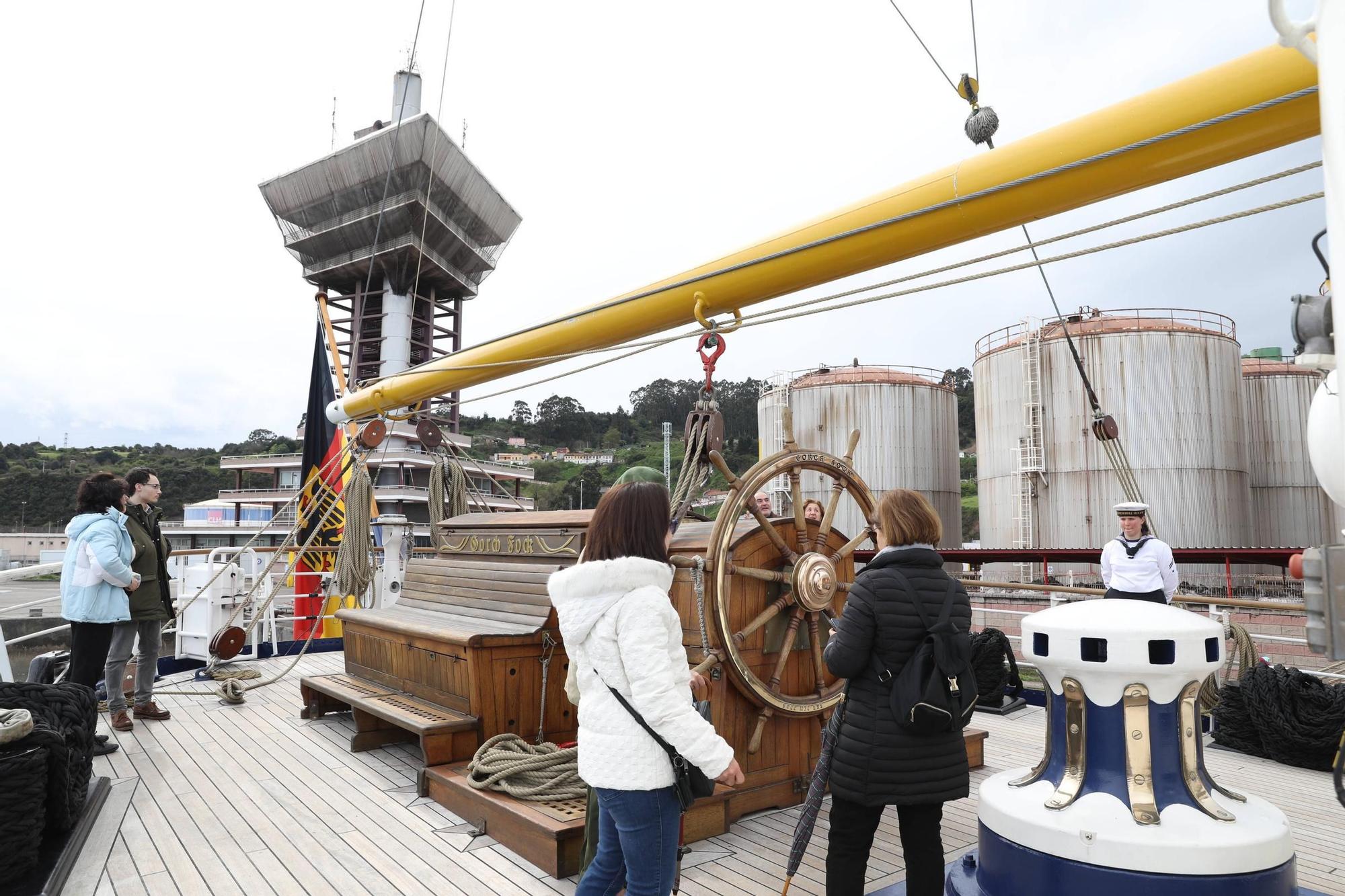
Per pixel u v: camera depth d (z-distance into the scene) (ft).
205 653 23.71
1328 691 14.75
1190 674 7.31
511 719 12.87
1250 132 8.34
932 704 6.84
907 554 7.40
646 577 6.35
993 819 7.80
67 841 10.11
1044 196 9.74
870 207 11.16
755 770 11.50
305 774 13.50
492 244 208.85
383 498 164.55
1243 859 6.72
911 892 7.22
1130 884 6.76
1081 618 7.59
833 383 78.07
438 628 14.01
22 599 162.71
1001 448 73.51
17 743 9.39
